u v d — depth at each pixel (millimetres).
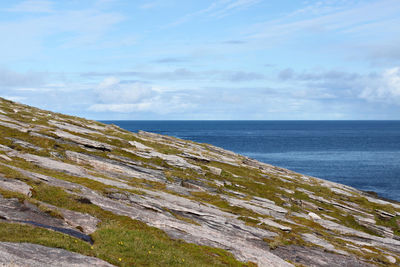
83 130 70062
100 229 23391
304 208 57500
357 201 67812
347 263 32312
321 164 155250
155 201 35469
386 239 46688
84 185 34750
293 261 29906
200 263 22344
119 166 51031
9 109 77500
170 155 64812
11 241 16422
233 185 58906
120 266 17703
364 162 164375
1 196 23141
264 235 34344
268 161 161750
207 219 34562
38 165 39969
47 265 14828
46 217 22672
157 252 21688
